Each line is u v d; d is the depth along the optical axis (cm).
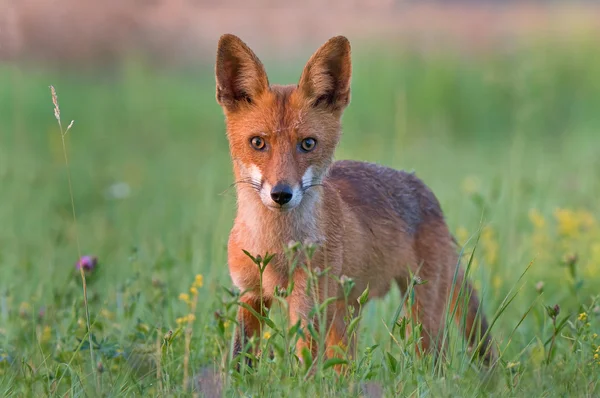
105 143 2458
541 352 855
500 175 1627
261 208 848
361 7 3738
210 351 875
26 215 1705
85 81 3164
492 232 1257
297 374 754
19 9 3102
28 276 1250
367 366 793
